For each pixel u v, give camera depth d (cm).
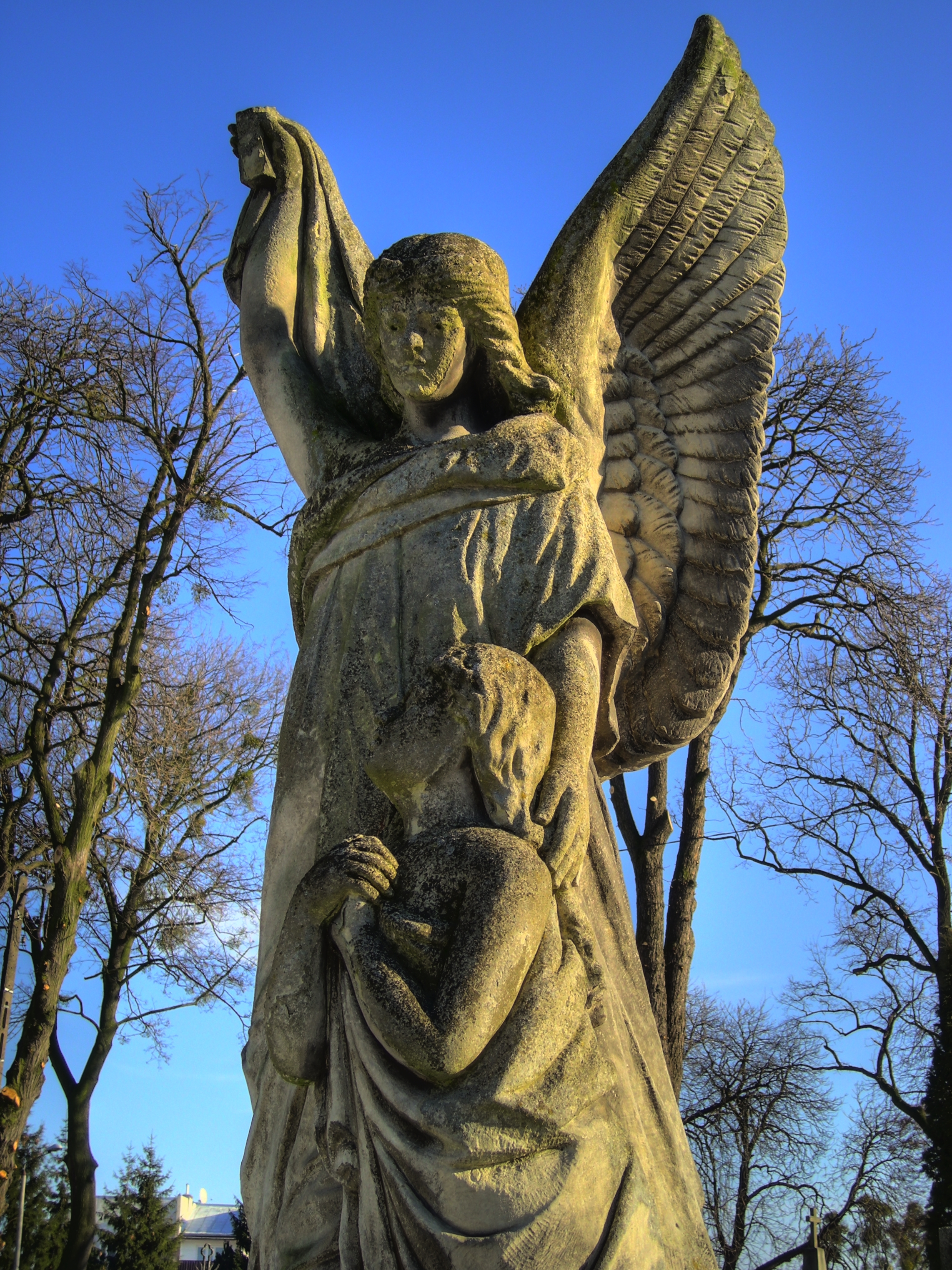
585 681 254
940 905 1213
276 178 348
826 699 1157
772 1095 1216
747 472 321
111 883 1373
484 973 214
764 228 332
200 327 1245
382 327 283
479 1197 207
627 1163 221
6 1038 1137
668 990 903
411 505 272
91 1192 1250
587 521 271
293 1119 244
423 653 260
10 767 1255
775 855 1196
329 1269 232
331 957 233
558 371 305
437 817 238
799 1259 1238
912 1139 1219
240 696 1418
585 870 263
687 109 327
